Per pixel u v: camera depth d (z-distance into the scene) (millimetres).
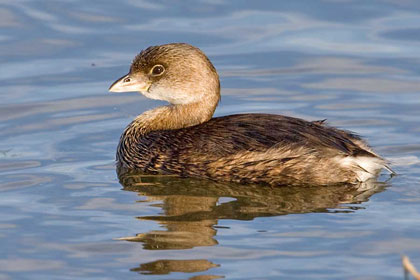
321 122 14102
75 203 12695
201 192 13164
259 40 19750
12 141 15438
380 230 11547
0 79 18125
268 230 11617
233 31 20062
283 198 12852
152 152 14109
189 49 14648
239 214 12234
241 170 13391
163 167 13945
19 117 16516
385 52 19172
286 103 17156
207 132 13828
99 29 20125
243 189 13258
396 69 18469
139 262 10812
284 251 11008
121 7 21156
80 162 14562
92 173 14055
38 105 17047
